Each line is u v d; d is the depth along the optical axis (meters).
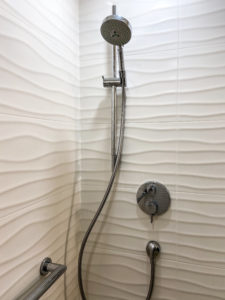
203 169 0.81
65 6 0.83
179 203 0.84
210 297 0.81
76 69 0.93
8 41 0.53
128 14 0.89
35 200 0.65
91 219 0.97
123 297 0.93
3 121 0.51
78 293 0.98
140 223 0.90
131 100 0.89
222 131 0.78
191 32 0.81
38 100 0.66
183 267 0.85
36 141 0.65
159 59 0.85
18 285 0.57
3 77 0.51
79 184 0.97
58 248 0.80
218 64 0.78
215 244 0.80
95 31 0.94
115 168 0.88
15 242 0.56
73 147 0.91
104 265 0.96
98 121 0.95
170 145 0.85
